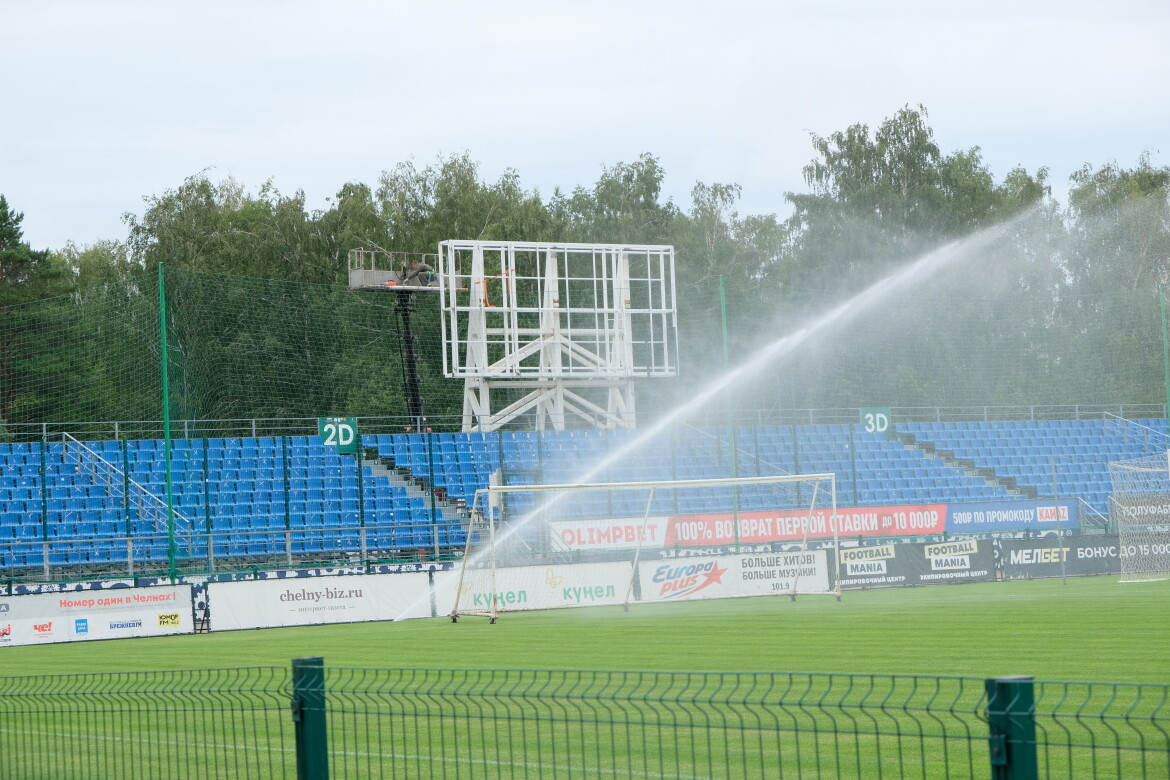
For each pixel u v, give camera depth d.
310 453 45.66
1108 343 70.19
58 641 30.36
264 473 44.06
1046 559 42.16
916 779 10.76
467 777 10.95
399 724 14.24
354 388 62.00
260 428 60.44
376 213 74.88
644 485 33.28
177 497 41.69
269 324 63.16
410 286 50.88
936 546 40.59
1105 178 86.56
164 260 70.00
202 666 21.75
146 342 59.94
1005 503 46.44
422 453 46.44
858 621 26.41
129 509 40.44
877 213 77.19
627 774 10.91
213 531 40.34
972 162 82.44
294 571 36.50
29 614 30.08
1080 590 35.22
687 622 27.86
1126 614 26.11
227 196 79.31
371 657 22.17
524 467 46.75
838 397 65.31
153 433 57.75
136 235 75.88
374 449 46.22
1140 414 67.50
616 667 18.81
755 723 13.63
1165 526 44.12
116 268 74.56
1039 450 55.12
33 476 41.41
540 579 34.91
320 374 62.91
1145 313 70.56
